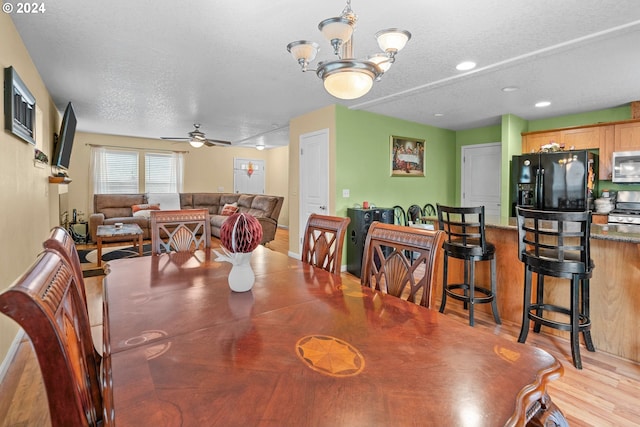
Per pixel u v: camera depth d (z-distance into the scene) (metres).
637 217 4.18
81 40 2.60
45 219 3.62
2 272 2.07
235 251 1.42
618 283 2.33
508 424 0.64
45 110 3.75
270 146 9.10
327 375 0.80
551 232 2.21
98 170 7.21
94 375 1.04
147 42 2.64
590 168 4.47
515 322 2.91
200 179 8.72
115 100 4.32
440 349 0.94
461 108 4.68
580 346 2.45
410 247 1.52
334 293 1.44
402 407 0.69
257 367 0.84
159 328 1.07
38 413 1.73
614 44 2.63
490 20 2.27
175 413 0.66
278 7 2.13
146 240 6.83
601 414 1.71
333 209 4.59
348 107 4.62
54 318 0.62
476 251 2.69
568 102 4.34
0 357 2.08
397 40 1.83
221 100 4.32
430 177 5.92
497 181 5.86
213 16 2.24
